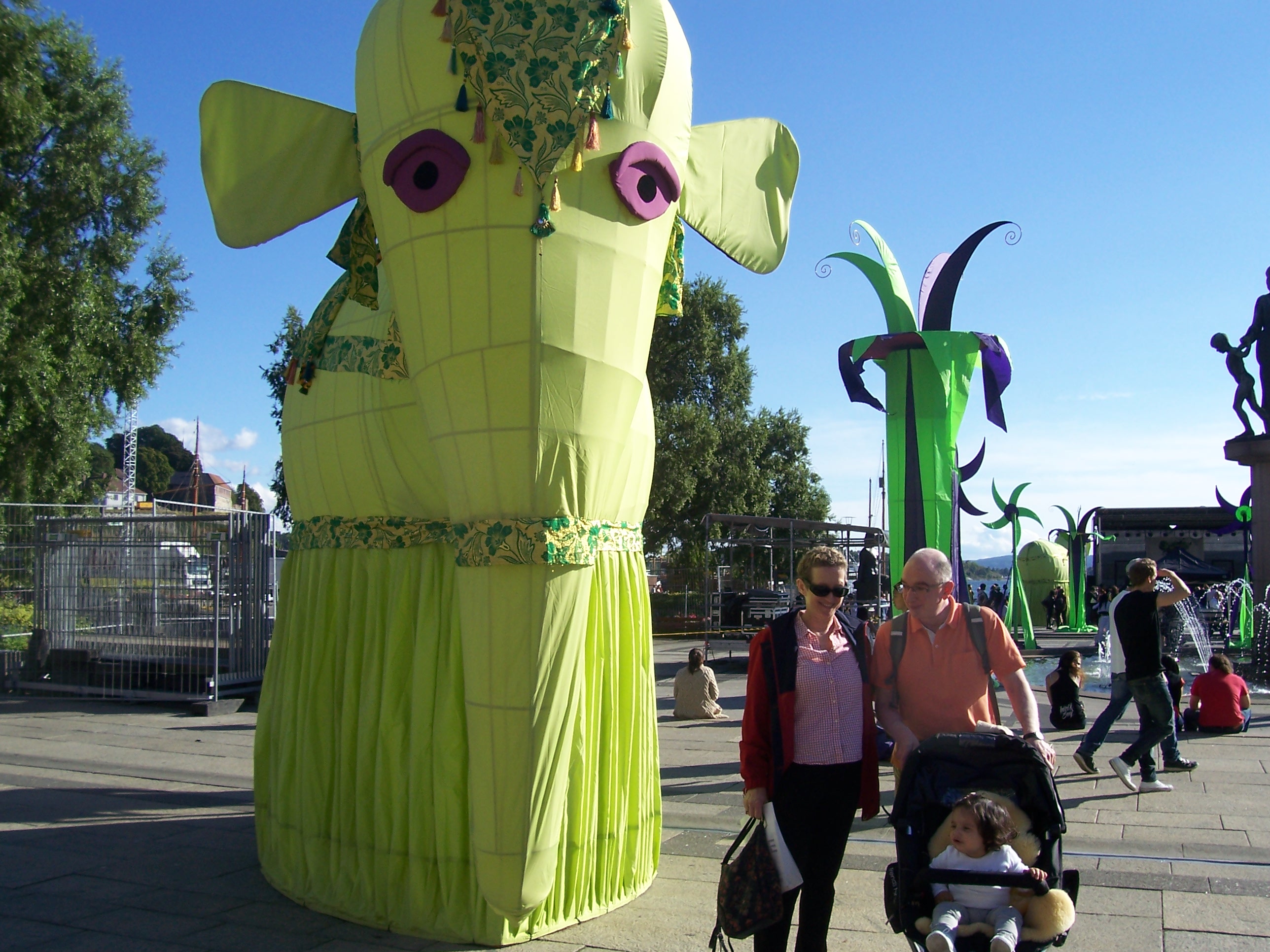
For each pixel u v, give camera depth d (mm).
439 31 3781
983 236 9062
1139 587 7336
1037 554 30812
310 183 4570
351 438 4766
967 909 3213
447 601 4461
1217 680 10008
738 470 30703
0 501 18625
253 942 4418
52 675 13594
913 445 8977
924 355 9008
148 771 8508
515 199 3672
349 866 4711
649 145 3926
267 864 5258
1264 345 17609
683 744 9727
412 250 3850
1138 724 10625
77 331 19109
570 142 3654
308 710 4871
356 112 4184
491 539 3756
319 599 4918
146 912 4855
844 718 3674
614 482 4051
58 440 18969
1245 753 8852
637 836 4855
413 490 4621
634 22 3963
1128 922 4520
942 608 3734
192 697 12445
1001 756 3455
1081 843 5848
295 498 5270
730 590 24922
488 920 4262
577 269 3746
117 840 6250
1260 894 4906
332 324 5098
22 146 18328
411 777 4441
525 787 3697
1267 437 17438
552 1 3729
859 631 3848
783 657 3689
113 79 19641
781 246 5262
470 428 3787
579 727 4398
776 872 3422
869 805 3736
